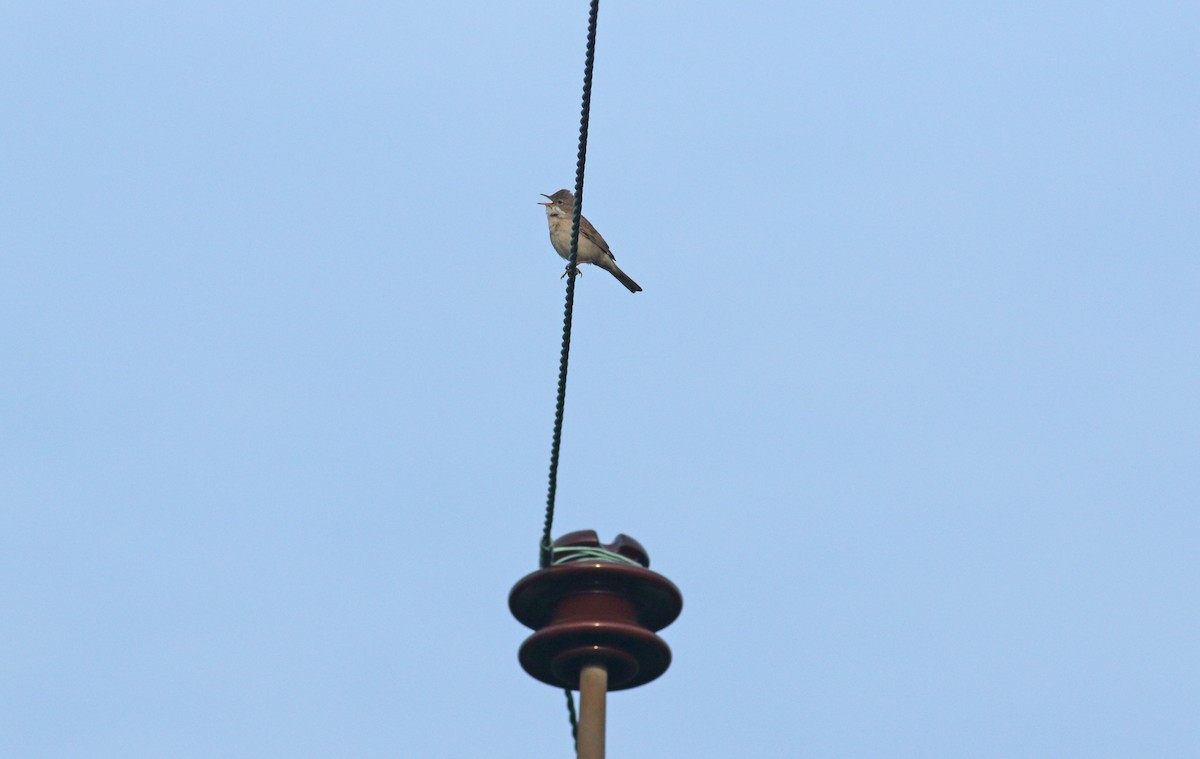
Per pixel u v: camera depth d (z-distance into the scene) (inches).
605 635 426.0
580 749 414.6
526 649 432.8
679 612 446.9
